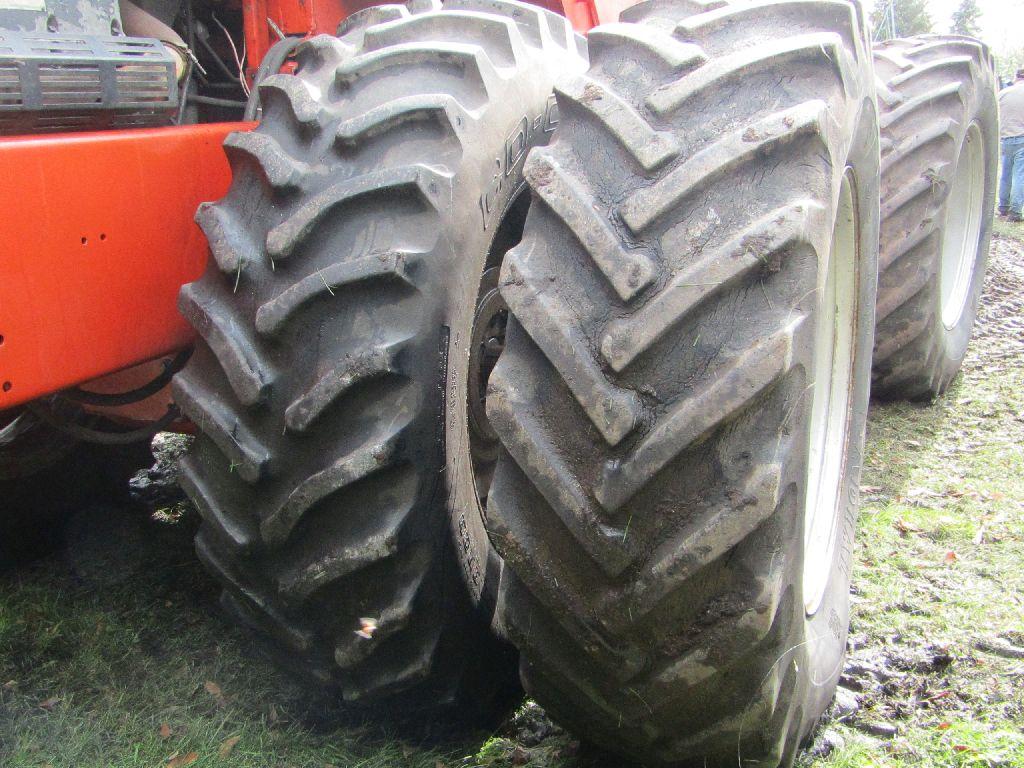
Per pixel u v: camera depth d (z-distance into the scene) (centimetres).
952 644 248
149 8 247
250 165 190
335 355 178
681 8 185
